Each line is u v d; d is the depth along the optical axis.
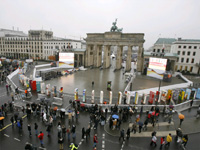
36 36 146.88
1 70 58.44
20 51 122.06
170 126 22.19
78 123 22.17
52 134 19.50
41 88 34.19
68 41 105.50
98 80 50.94
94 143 16.69
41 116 23.45
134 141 18.62
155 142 17.33
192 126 22.36
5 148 16.72
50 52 110.88
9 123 21.70
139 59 69.31
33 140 18.20
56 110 23.86
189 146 17.92
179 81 53.97
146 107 27.03
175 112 26.88
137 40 68.25
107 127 21.58
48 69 63.97
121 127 21.56
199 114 25.25
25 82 39.34
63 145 17.44
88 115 24.64
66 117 23.83
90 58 85.31
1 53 131.00
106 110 23.67
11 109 25.25
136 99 29.75
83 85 43.59
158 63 55.03
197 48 70.06
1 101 29.27
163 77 53.69
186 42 72.31
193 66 72.12
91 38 79.88
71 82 46.84
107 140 18.70
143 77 59.78
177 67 76.62
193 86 45.16
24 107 26.41
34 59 108.88
